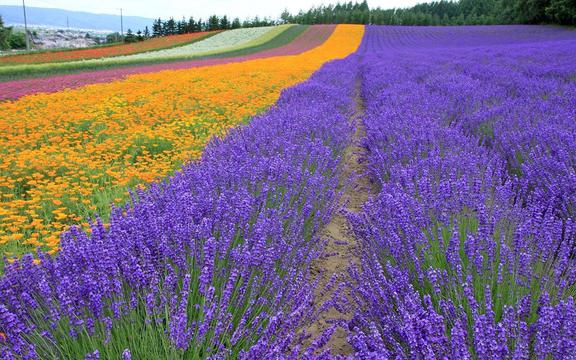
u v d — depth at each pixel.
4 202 4.44
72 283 2.00
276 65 20.36
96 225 2.48
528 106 6.84
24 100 11.05
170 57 29.02
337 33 53.09
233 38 51.03
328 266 3.50
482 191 3.46
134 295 2.14
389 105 7.92
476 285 2.24
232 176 3.61
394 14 87.94
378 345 1.78
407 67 17.09
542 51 19.23
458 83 10.55
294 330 2.31
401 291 2.30
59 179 5.00
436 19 77.75
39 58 34.06
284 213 3.26
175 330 1.85
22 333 1.88
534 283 2.32
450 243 2.45
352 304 2.82
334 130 5.95
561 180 3.68
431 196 3.26
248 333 2.16
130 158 6.43
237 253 2.41
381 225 2.90
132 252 2.34
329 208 3.79
